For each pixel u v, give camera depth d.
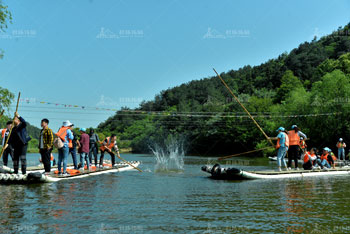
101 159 14.82
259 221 5.16
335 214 5.65
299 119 40.53
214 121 67.69
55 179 10.04
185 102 96.56
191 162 25.75
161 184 9.73
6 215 5.41
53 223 4.95
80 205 6.31
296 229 4.70
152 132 83.44
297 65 109.94
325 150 15.12
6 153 12.12
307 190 8.54
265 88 105.19
